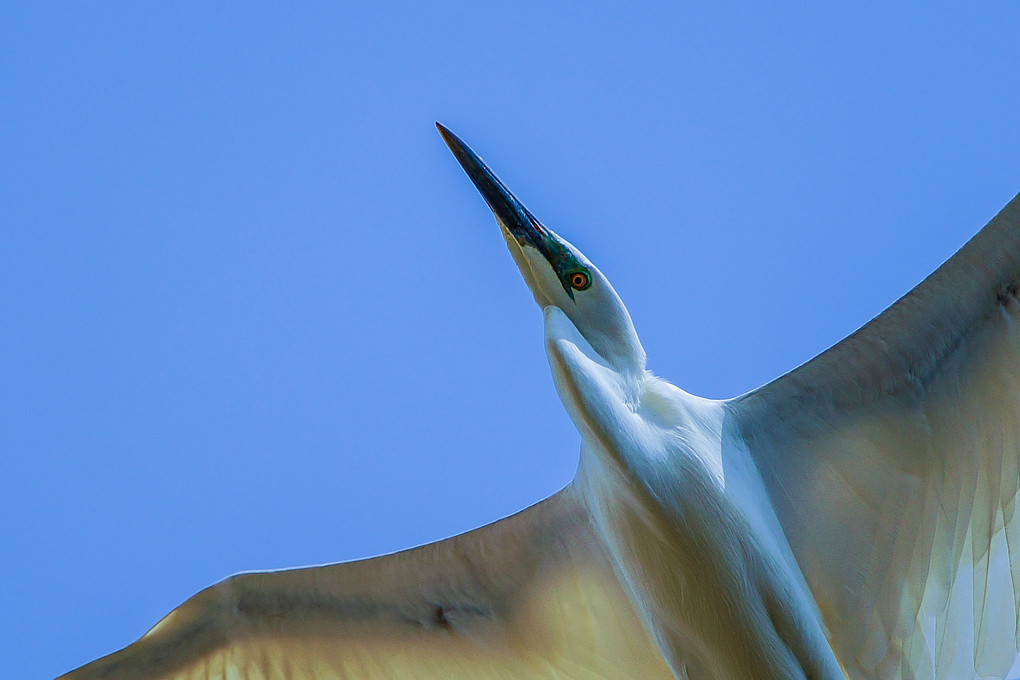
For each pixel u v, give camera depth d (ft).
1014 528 36.11
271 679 40.11
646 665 39.22
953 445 37.17
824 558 38.37
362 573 39.52
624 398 37.50
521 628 40.09
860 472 38.17
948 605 36.96
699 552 35.68
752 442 38.47
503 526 39.42
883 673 37.58
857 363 37.60
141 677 38.86
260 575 39.40
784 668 35.76
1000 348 36.52
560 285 39.93
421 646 40.27
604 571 39.19
